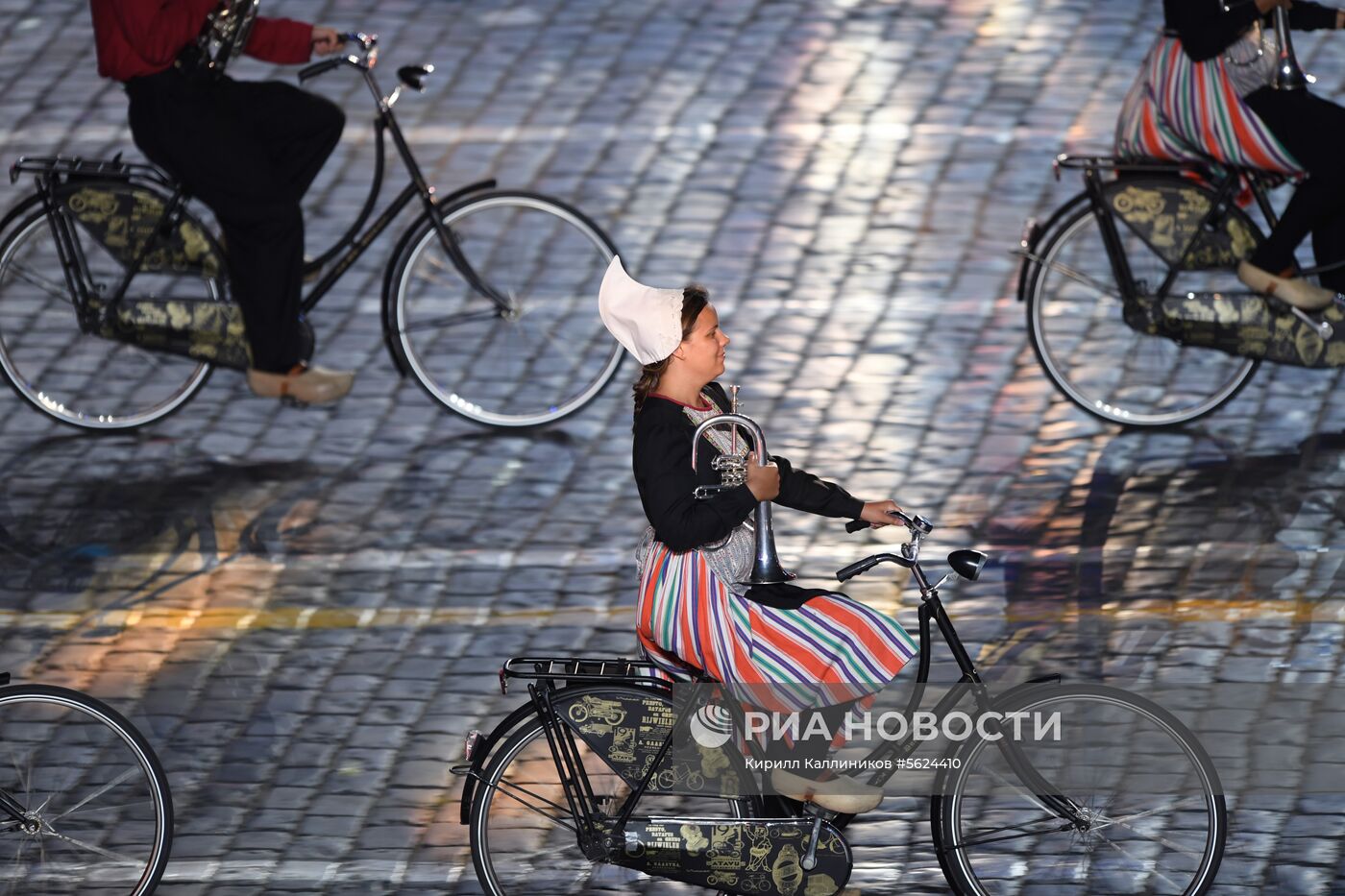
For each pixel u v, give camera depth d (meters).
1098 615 23.95
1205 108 26.78
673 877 17.64
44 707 21.92
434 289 33.03
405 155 28.89
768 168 37.12
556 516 26.97
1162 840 18.06
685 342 16.91
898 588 24.73
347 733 22.05
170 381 30.86
